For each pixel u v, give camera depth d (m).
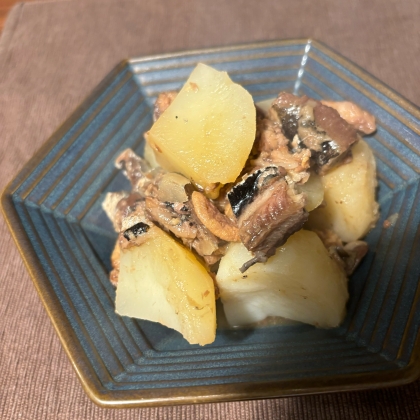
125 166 0.24
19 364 0.21
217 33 0.32
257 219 0.18
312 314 0.20
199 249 0.20
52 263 0.20
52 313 0.18
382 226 0.22
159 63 0.25
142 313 0.20
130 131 0.25
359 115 0.22
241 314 0.21
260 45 0.25
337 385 0.17
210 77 0.21
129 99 0.25
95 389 0.17
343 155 0.21
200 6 0.33
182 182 0.20
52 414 0.20
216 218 0.20
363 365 0.17
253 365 0.18
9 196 0.21
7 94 0.30
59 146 0.23
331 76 0.24
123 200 0.23
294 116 0.21
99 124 0.24
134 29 0.33
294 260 0.19
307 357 0.18
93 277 0.21
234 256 0.20
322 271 0.20
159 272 0.20
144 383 0.18
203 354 0.19
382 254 0.21
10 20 0.35
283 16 0.32
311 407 0.19
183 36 0.32
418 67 0.28
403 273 0.19
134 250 0.20
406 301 0.18
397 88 0.27
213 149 0.20
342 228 0.22
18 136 0.28
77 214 0.23
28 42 0.33
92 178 0.24
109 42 0.32
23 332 0.22
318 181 0.21
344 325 0.20
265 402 0.19
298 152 0.20
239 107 0.20
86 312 0.19
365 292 0.20
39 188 0.22
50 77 0.31
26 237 0.20
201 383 0.17
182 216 0.20
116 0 0.35
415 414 0.19
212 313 0.19
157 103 0.23
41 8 0.35
